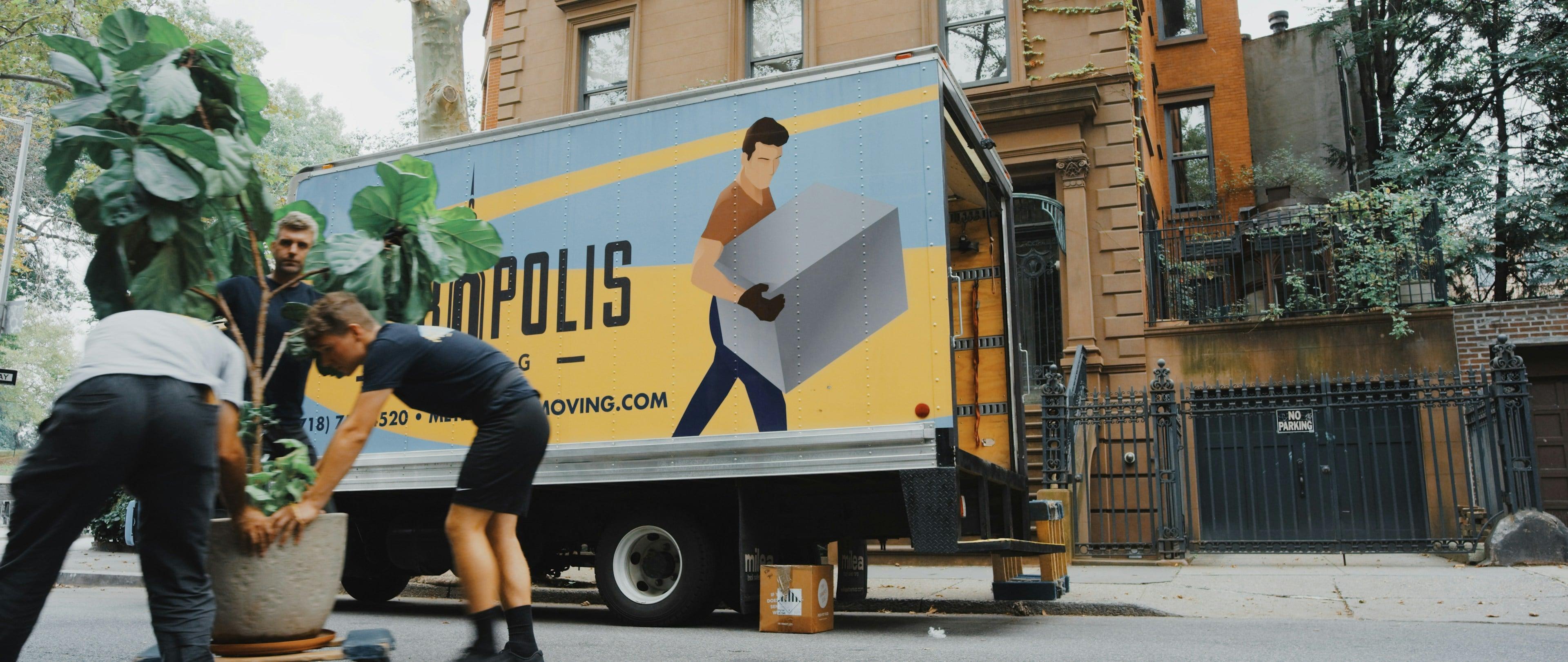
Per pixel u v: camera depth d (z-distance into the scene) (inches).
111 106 142.7
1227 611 279.9
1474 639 217.2
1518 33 637.9
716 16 613.6
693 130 264.4
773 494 261.0
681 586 253.6
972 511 251.8
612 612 270.8
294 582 137.1
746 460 241.8
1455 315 474.0
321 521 141.3
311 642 138.6
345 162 315.0
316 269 163.2
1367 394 404.8
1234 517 463.2
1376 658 190.7
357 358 149.1
